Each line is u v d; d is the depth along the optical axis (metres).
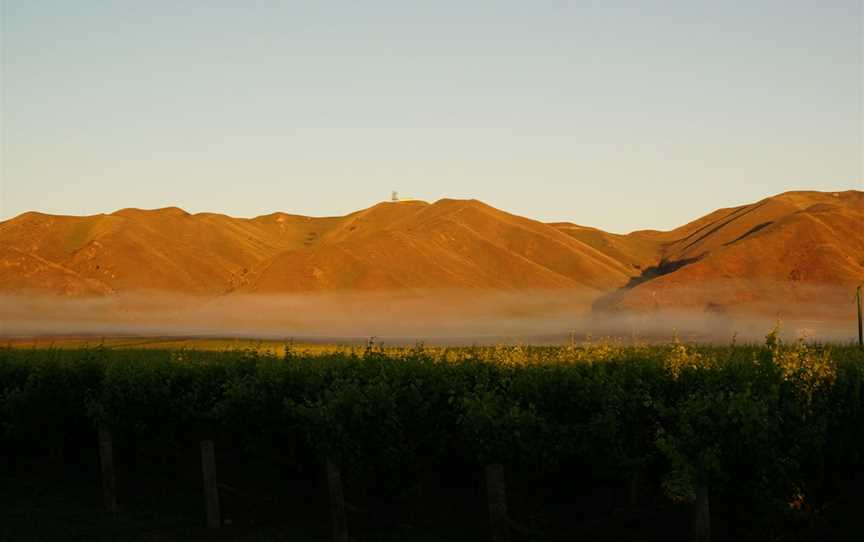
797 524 13.21
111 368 19.66
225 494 18.30
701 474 12.22
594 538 14.55
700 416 12.77
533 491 14.71
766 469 12.48
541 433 14.19
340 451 15.05
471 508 16.14
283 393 17.22
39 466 21.41
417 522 16.11
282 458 17.33
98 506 18.17
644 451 14.34
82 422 20.39
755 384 13.78
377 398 15.52
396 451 15.45
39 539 15.73
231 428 17.67
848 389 13.70
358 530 15.80
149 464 19.58
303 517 16.89
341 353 20.67
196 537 15.73
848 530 13.81
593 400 14.87
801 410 13.20
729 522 13.16
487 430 14.30
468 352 21.86
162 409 18.75
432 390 16.28
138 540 15.60
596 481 14.59
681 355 15.59
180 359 20.59
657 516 14.66
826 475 13.49
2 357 23.58
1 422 21.33
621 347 21.50
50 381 20.56
